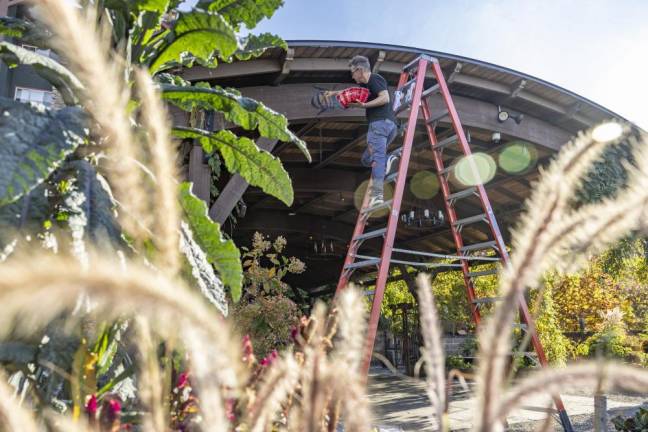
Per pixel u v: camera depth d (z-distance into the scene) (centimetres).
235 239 1123
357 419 38
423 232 1157
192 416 69
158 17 151
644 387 28
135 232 46
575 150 33
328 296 1393
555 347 787
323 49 530
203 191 459
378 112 402
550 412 40
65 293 20
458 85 636
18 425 36
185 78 481
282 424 59
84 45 45
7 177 85
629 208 31
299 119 541
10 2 319
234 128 484
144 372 41
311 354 37
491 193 953
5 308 18
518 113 674
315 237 1156
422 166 889
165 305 26
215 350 33
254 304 420
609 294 1051
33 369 100
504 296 31
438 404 41
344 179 866
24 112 100
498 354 30
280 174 189
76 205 101
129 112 125
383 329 1302
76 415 56
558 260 31
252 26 191
